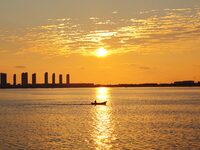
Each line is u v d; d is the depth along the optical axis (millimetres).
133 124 105750
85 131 92500
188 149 70500
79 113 142375
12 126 102500
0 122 112812
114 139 80812
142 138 81688
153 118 121438
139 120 116000
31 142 77688
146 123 107812
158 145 74125
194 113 138500
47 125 104625
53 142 77625
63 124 107000
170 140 78938
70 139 81000
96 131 92375
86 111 151375
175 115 131125
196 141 77625
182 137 82375
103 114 137625
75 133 89188
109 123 109000
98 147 72750
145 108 165500
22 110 158875
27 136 84875
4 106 186125
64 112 147000
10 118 124875
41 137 83438
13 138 82188
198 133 87562
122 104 195625
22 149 71250
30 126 102375
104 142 77562
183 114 134750
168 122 109812
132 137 83000
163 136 83812
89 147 72750
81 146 73688
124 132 90250
